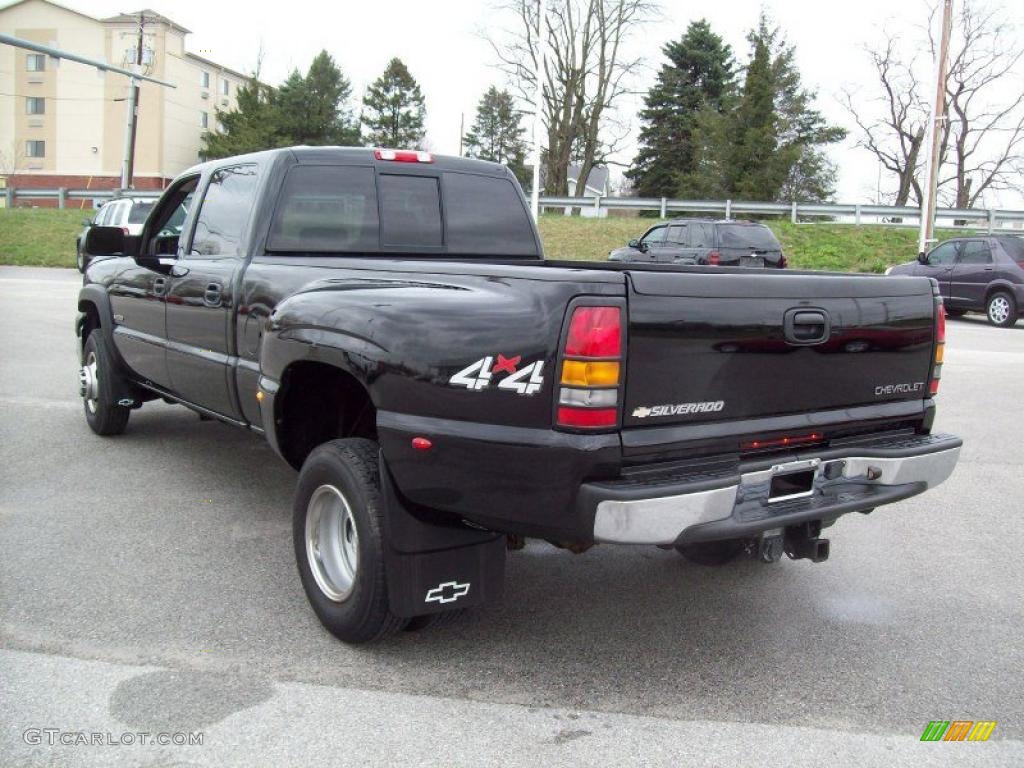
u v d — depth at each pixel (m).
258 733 2.97
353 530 3.50
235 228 4.77
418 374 3.17
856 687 3.40
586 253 25.30
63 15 63.22
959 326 17.03
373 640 3.54
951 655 3.69
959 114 44.81
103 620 3.76
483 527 3.22
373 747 2.91
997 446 7.36
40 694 3.17
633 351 2.91
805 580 4.48
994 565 4.73
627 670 3.49
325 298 3.67
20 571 4.26
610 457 2.89
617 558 4.75
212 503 5.34
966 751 2.99
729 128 40.25
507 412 2.99
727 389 3.14
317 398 4.17
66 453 6.36
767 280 3.20
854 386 3.54
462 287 3.31
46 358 10.34
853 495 3.51
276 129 56.06
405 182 4.98
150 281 5.53
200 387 5.05
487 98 73.19
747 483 3.19
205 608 3.91
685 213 33.50
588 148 46.03
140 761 2.79
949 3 23.17
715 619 3.99
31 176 64.62
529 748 2.93
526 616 3.97
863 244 25.39
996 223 26.53
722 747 2.97
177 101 65.62
